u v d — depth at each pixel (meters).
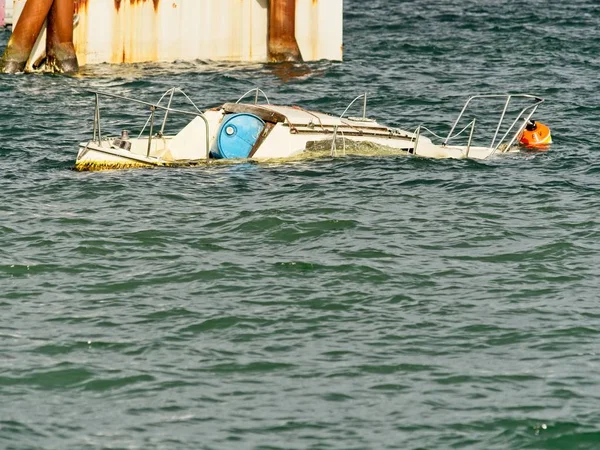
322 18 144.38
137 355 51.25
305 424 45.62
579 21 186.88
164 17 138.62
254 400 47.44
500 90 125.00
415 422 45.81
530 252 65.38
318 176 79.94
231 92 121.81
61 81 125.06
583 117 109.38
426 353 51.88
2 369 49.50
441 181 79.81
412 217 71.44
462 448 44.00
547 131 93.38
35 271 61.06
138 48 137.88
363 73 136.12
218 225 69.25
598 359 51.34
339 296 58.25
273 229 68.56
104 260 63.03
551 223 70.94
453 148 89.19
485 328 54.59
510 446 44.12
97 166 81.12
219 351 51.81
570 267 63.00
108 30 136.00
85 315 55.44
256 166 81.81
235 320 55.09
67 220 69.69
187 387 48.41
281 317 55.56
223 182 78.19
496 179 81.00
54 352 51.31
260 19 143.00
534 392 48.16
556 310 56.84
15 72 129.75
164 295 58.09
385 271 61.81
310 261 63.22
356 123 86.62
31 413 46.09
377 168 82.38
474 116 110.50
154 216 70.75
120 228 68.38
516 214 72.69
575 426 45.38
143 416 46.03
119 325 54.38
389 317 55.78
